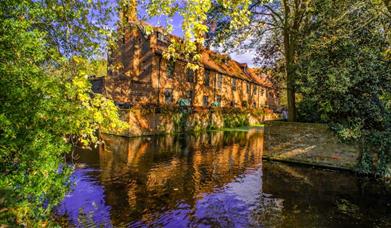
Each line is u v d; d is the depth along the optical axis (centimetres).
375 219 712
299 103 1586
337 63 1187
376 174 1091
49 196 514
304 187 970
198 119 2875
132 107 2308
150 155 1500
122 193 887
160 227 660
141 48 2686
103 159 1375
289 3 1491
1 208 418
